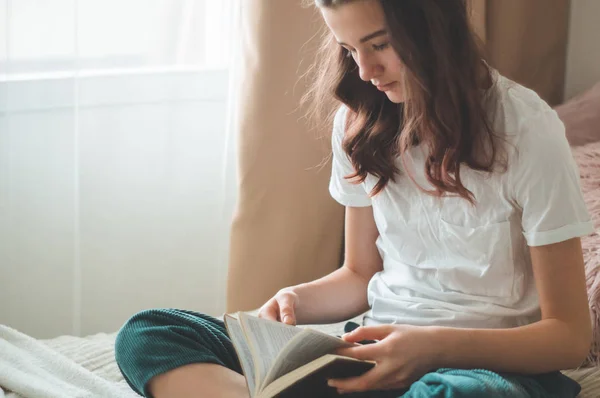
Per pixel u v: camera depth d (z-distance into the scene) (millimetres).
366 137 1407
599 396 1398
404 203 1410
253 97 2109
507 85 1309
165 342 1348
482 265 1343
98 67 2207
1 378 1461
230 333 1251
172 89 2293
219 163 2391
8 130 2123
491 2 2420
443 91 1233
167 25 2254
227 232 2412
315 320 1528
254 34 2082
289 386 1148
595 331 1533
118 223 2320
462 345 1242
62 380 1487
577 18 2525
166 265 2404
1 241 2186
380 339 1277
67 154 2197
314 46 2117
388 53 1239
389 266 1497
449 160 1275
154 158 2320
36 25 2107
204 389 1295
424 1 1195
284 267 2232
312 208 2229
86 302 2328
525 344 1249
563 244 1271
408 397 1188
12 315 2244
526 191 1271
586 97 2285
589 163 1992
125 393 1444
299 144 2164
